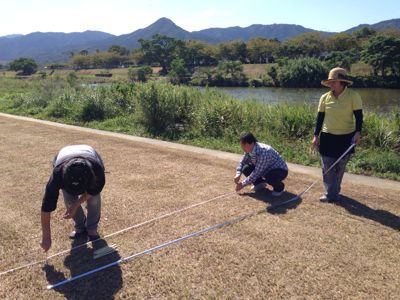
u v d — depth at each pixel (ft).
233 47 335.67
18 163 25.09
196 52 336.29
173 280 12.12
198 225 15.67
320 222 15.84
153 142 32.58
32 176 22.31
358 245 14.03
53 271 12.70
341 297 11.24
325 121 17.10
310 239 14.46
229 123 34.63
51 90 59.82
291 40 335.06
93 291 11.67
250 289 11.62
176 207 17.53
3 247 14.20
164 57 331.98
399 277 12.16
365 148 27.53
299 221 15.93
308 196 18.70
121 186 20.39
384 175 22.88
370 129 28.58
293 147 29.14
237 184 18.40
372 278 12.11
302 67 189.57
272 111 34.68
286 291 11.51
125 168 23.76
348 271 12.47
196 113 36.68
